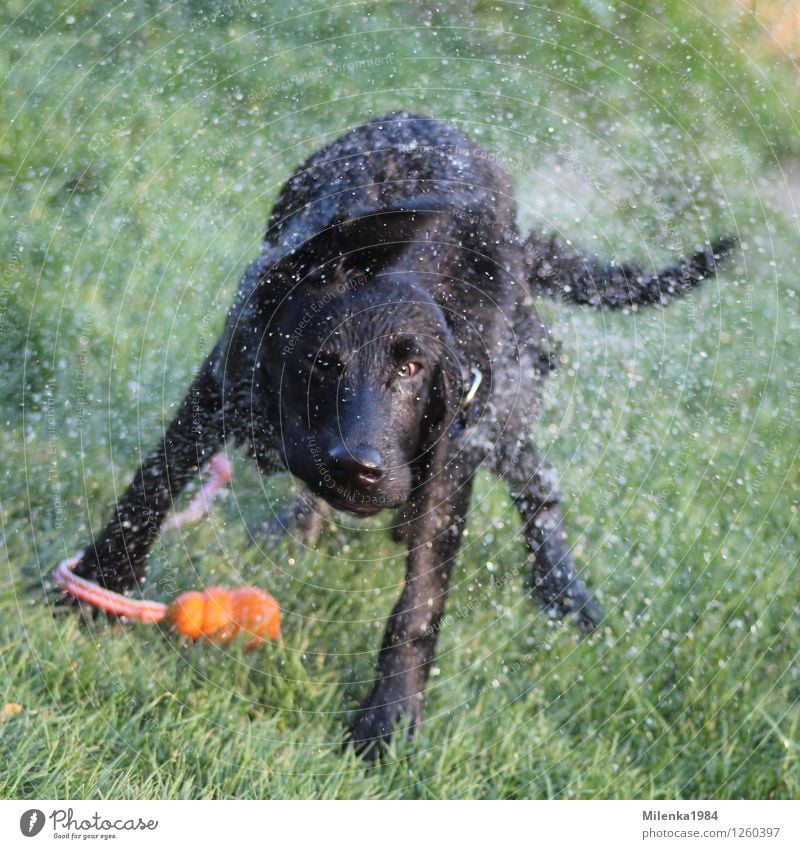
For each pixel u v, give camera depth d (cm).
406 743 289
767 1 745
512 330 371
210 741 279
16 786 254
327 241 323
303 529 380
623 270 429
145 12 659
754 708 305
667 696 315
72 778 258
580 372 447
